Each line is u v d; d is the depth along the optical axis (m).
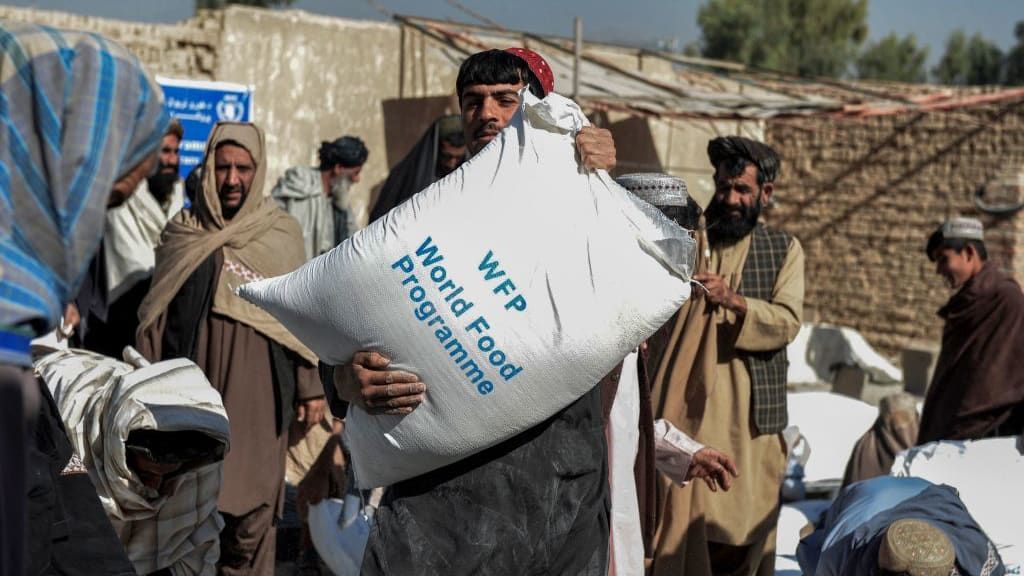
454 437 2.38
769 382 4.09
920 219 14.29
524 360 2.32
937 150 14.12
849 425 6.64
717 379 4.05
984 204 13.62
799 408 6.75
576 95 10.59
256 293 2.56
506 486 2.44
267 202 4.49
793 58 41.69
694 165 12.91
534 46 11.67
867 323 14.84
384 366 2.38
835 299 15.15
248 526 4.22
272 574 4.38
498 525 2.42
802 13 42.34
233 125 4.38
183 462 3.06
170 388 3.07
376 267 2.35
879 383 11.44
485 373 2.33
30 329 1.63
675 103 11.33
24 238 1.67
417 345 2.34
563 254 2.34
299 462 5.00
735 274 4.12
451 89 11.06
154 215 5.00
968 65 43.69
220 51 10.00
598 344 2.35
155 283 4.29
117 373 3.18
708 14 42.22
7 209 1.65
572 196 2.38
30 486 2.14
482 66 3.19
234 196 4.34
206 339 4.22
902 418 5.60
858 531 3.16
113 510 3.01
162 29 9.78
